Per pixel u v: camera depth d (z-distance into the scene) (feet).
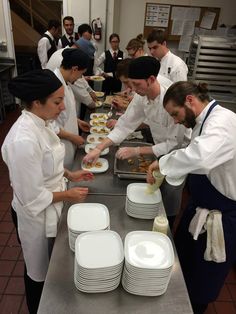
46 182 4.25
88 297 3.09
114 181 5.35
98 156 5.75
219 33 14.48
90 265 3.04
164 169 3.94
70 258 3.57
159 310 3.00
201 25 15.65
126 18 15.80
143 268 2.94
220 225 4.25
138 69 4.84
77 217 3.93
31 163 3.66
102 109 9.30
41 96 3.64
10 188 9.70
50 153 4.05
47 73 3.65
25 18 18.19
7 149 3.66
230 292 6.48
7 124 14.48
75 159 6.10
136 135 7.41
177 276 3.41
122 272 3.23
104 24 15.21
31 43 18.47
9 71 15.56
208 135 3.51
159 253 3.34
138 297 3.13
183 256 5.01
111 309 2.97
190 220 4.74
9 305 5.79
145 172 5.33
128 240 3.50
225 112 3.76
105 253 3.25
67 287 3.18
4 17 15.20
